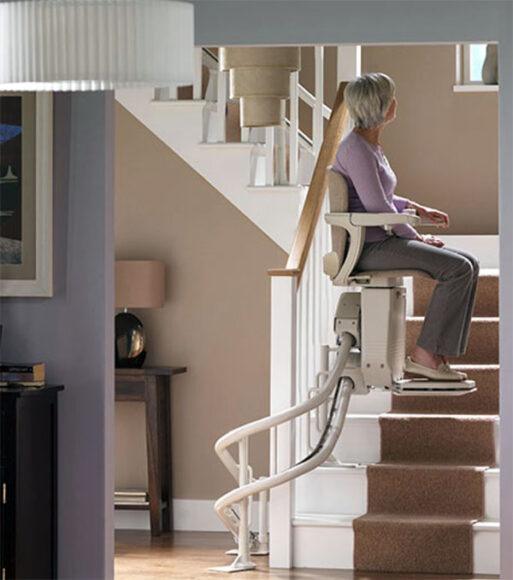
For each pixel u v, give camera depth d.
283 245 9.07
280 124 8.62
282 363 7.76
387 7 6.63
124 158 9.24
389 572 7.56
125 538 8.82
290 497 7.66
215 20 6.70
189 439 9.21
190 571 7.67
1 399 6.05
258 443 9.14
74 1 4.81
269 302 9.12
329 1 6.65
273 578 7.40
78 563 6.39
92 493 6.38
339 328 7.53
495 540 7.48
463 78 10.70
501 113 6.62
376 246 7.34
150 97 9.18
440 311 7.32
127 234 9.27
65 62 4.82
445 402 8.32
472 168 10.61
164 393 9.10
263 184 9.54
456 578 7.39
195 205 9.18
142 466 9.28
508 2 6.57
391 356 7.42
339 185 7.28
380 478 7.80
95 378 6.38
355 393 7.63
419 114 10.64
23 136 6.36
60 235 6.39
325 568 7.65
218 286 9.18
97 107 6.38
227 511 7.80
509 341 6.64
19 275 6.36
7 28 4.89
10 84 5.21
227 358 9.18
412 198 10.66
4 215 6.37
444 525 7.49
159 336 9.24
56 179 6.40
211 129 9.50
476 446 8.02
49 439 6.28
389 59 10.66
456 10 6.61
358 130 7.36
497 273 9.03
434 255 7.24
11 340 6.43
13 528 6.02
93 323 6.38
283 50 8.48
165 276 9.22
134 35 4.82
